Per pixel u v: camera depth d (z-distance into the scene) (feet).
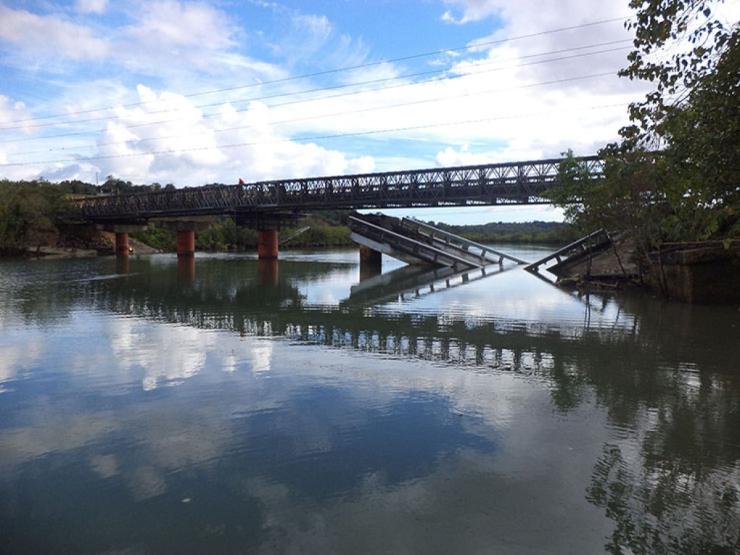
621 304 74.64
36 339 48.93
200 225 244.01
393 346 46.03
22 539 17.25
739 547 16.65
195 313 66.69
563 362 40.16
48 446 24.44
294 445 24.38
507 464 22.38
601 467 22.11
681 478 21.09
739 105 27.27
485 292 92.38
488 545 16.66
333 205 176.86
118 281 114.32
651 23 27.04
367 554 16.21
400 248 170.09
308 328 55.47
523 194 149.18
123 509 18.98
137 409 29.40
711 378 35.58
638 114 31.27
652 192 65.00
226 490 20.24
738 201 28.99
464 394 32.01
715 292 72.74
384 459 22.88
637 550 16.43
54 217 253.65
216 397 31.45
